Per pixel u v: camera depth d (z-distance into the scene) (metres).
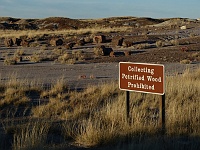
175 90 15.10
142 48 43.34
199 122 9.76
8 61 30.70
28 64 30.78
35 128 9.09
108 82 20.27
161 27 80.12
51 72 25.53
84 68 27.89
